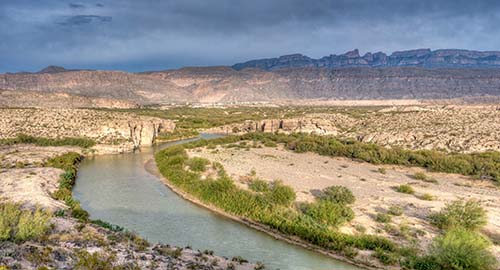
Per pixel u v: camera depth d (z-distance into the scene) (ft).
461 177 164.55
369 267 81.97
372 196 128.16
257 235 101.24
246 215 113.80
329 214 103.35
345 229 99.04
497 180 152.97
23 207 105.70
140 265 68.69
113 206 125.18
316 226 99.14
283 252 90.33
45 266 58.59
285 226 102.17
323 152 222.89
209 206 125.59
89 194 139.54
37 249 67.26
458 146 222.69
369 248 89.51
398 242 91.45
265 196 121.60
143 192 143.54
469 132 239.71
